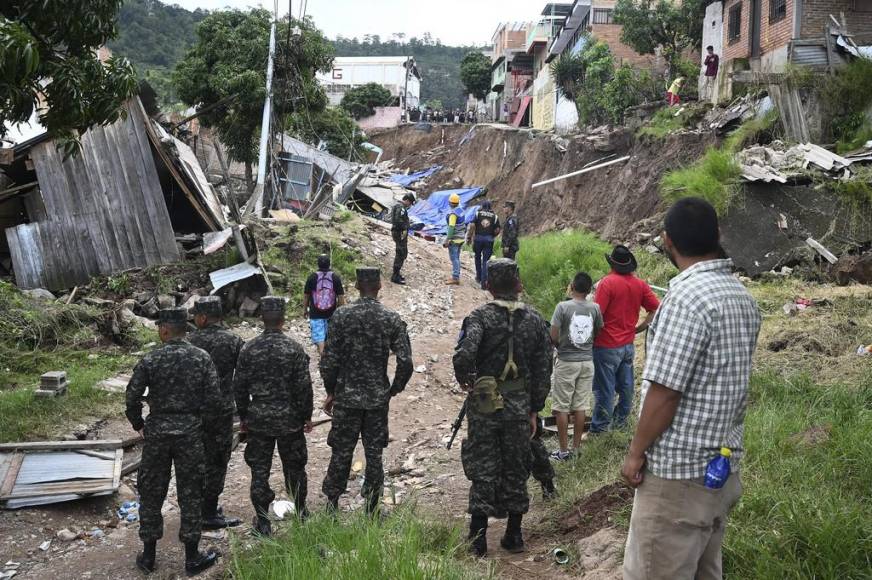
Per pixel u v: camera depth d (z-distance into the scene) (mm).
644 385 3070
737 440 3098
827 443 5379
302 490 5812
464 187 45875
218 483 5941
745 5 20844
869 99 15312
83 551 5656
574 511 5492
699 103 21703
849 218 12938
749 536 4176
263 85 24516
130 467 6988
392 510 5734
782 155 14555
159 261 14188
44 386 8367
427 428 8438
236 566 4586
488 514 4930
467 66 76250
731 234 13523
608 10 36406
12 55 5852
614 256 7023
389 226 19172
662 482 3035
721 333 2951
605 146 25766
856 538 3955
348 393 5625
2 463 6508
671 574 3025
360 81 76938
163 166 15758
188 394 5273
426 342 11742
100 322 11555
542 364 5109
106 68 7598
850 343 8539
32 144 13656
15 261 13562
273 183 22578
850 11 17766
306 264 14430
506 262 5129
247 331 12344
